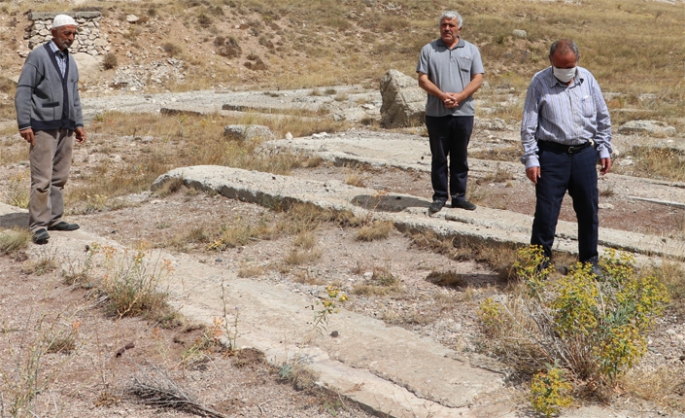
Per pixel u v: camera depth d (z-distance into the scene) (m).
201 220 7.49
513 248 5.98
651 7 53.97
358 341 4.33
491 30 36.78
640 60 31.28
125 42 29.94
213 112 18.42
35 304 4.97
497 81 25.66
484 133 13.79
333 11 39.44
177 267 5.79
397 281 5.54
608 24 43.75
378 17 39.97
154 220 7.61
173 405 3.59
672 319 4.61
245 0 37.25
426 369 3.92
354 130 15.43
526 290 4.88
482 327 4.53
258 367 3.98
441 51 6.67
